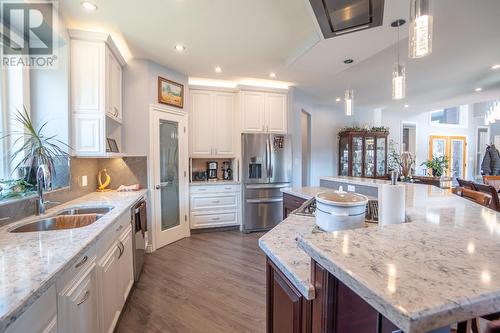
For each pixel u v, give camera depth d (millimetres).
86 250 1263
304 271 935
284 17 2334
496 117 5105
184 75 3920
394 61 3465
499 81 4469
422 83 4578
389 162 7043
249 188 4238
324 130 6465
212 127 4352
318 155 6406
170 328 1889
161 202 3549
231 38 2742
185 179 3959
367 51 2672
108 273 1675
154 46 2941
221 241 3801
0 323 686
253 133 4266
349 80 4281
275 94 4449
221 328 1888
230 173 4672
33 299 827
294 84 4469
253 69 3672
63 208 2105
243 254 3301
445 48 3078
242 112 4270
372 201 2104
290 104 4539
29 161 1977
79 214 2062
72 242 1295
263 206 4312
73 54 2494
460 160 8109
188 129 4062
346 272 572
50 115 2369
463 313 450
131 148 3301
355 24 2084
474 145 8250
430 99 5836
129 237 2281
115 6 2166
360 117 6797
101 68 2543
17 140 2082
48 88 2365
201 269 2855
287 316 1036
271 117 4426
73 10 2217
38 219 1787
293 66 3225
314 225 1495
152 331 1858
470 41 2893
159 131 3502
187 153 3988
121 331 1854
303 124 6039
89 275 1371
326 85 4566
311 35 2586
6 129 2076
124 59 3158
